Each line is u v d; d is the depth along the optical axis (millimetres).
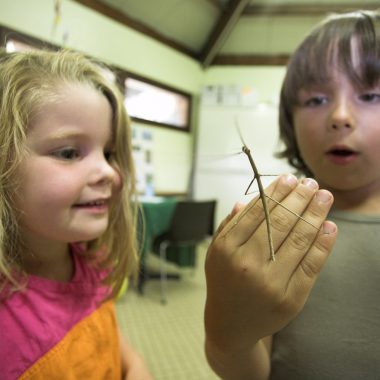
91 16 1744
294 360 299
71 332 296
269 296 208
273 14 2184
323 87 323
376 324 282
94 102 272
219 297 220
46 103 247
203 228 1479
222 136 2328
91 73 297
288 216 215
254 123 2295
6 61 273
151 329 1126
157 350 1000
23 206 252
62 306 300
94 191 268
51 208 251
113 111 303
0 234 244
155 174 2178
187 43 2336
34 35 1508
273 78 2418
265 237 212
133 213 351
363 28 313
